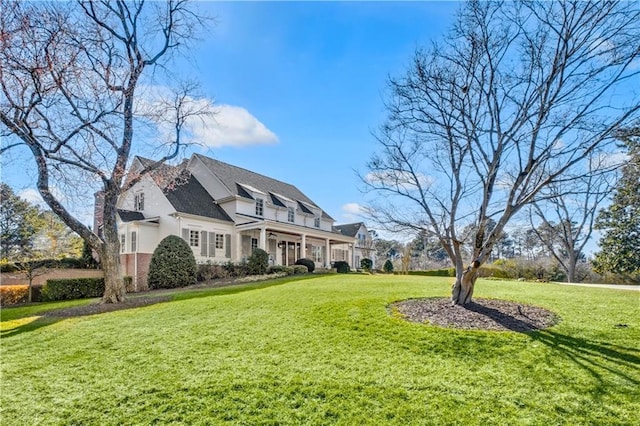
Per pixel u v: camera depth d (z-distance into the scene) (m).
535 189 6.84
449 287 11.91
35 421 3.80
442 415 3.71
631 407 3.77
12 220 24.41
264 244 20.80
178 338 6.38
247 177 26.86
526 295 9.77
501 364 4.89
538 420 3.59
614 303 8.31
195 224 20.05
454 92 7.89
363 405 3.93
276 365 5.01
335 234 27.83
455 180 8.16
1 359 5.65
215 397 4.17
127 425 3.69
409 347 5.56
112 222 11.12
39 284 15.65
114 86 11.38
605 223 22.19
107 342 6.34
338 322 6.91
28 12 9.41
